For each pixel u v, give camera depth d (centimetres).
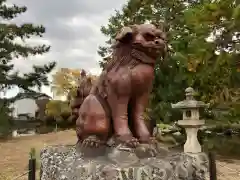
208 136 1136
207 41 707
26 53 1574
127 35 304
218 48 716
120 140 296
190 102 796
